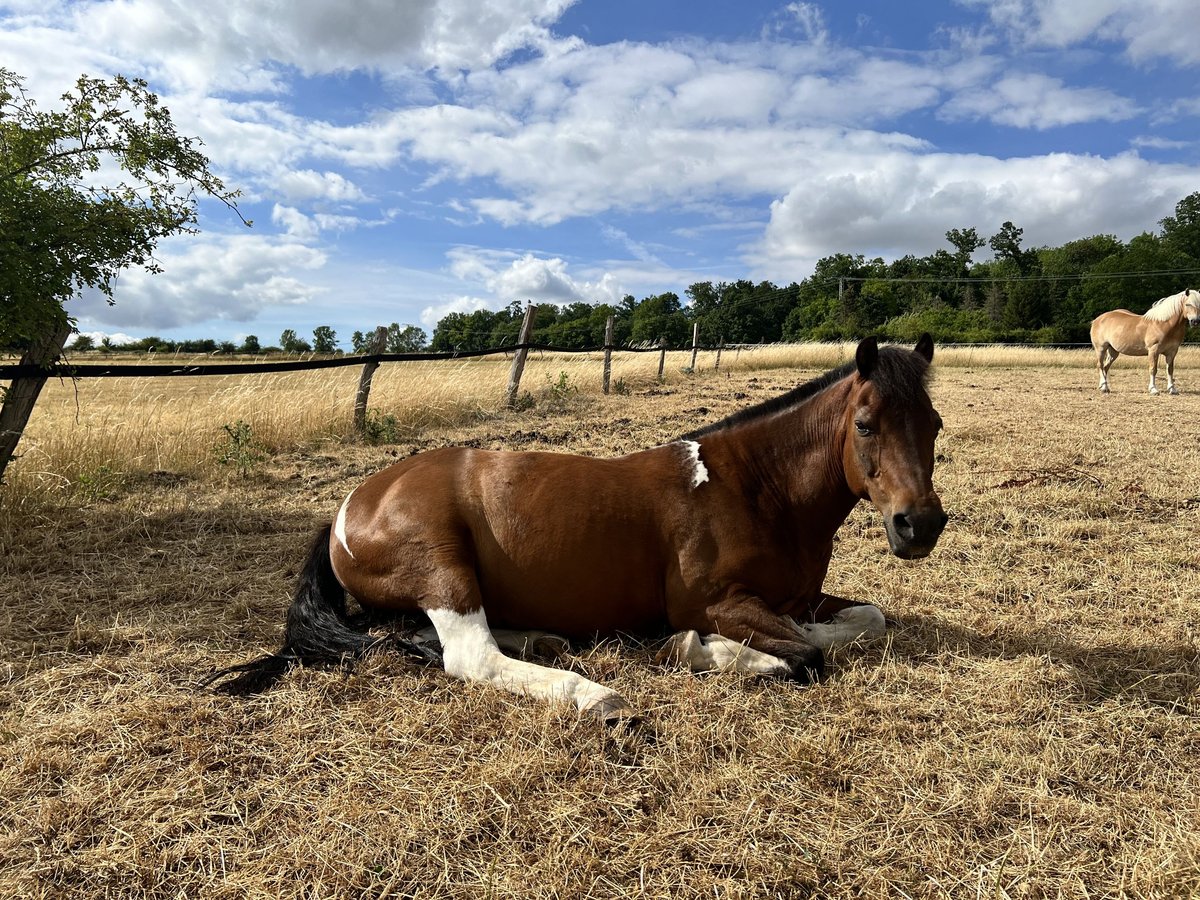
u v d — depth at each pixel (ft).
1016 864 6.22
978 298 226.99
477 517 10.05
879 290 229.45
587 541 9.73
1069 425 30.66
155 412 26.16
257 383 30.66
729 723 8.27
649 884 5.96
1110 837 6.53
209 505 18.11
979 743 8.00
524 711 8.37
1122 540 15.26
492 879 5.97
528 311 38.01
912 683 9.35
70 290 14.46
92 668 9.46
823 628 10.44
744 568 9.75
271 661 9.37
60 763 7.43
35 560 13.58
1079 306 180.55
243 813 6.81
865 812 6.85
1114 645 10.43
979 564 14.03
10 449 15.90
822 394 10.18
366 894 5.87
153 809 6.85
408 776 7.31
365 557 10.16
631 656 9.99
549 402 40.06
